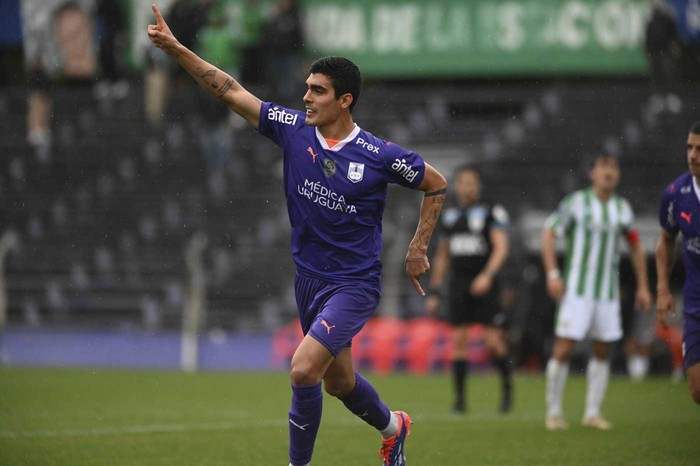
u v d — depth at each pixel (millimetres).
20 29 76250
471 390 44438
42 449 25516
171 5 68688
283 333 57750
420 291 20312
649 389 44531
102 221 72625
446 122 74125
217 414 34062
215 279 66562
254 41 70125
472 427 30828
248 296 65812
